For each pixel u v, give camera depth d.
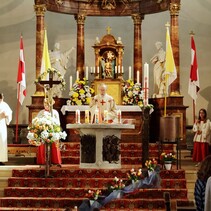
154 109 20.91
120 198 13.82
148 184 14.30
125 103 20.34
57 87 21.09
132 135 19.56
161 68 20.91
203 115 17.52
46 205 14.05
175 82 20.25
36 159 17.72
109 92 20.48
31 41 22.67
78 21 22.16
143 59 22.81
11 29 22.58
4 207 13.97
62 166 16.77
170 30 20.48
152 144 18.53
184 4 22.62
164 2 21.12
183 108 20.03
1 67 22.44
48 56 19.83
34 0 20.75
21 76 20.02
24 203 14.07
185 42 22.59
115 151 15.76
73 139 19.97
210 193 8.05
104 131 15.69
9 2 22.59
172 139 15.91
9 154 19.09
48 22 22.62
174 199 14.13
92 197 12.68
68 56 22.12
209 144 17.52
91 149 15.72
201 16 22.55
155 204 13.83
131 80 20.58
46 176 15.03
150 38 22.81
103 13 22.36
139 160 17.50
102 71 20.83
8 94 22.36
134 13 22.17
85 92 20.47
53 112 16.69
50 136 14.80
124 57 22.97
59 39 22.78
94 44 20.86
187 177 15.22
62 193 14.44
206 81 22.28
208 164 8.48
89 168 15.55
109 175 15.19
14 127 21.72
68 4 22.02
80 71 22.09
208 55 22.39
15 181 14.94
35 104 20.19
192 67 19.64
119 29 23.16
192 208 11.57
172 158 15.77
